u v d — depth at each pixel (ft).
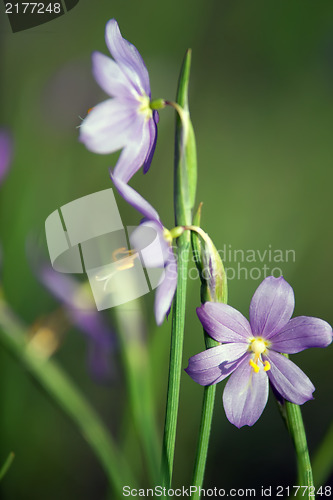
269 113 2.87
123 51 1.02
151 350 1.40
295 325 0.98
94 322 1.30
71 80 2.17
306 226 2.34
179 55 2.81
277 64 2.92
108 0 2.62
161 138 2.46
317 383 1.94
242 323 0.98
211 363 0.98
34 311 1.69
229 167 2.66
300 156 2.74
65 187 2.05
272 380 0.99
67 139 2.11
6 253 1.69
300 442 1.01
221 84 2.88
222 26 2.89
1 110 2.16
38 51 2.31
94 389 1.85
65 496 1.70
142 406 1.28
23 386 1.65
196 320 1.79
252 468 1.72
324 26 2.91
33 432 1.72
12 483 1.65
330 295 2.19
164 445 1.01
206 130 2.78
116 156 2.16
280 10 2.92
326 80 2.87
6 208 1.86
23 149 2.04
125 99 1.02
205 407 1.00
